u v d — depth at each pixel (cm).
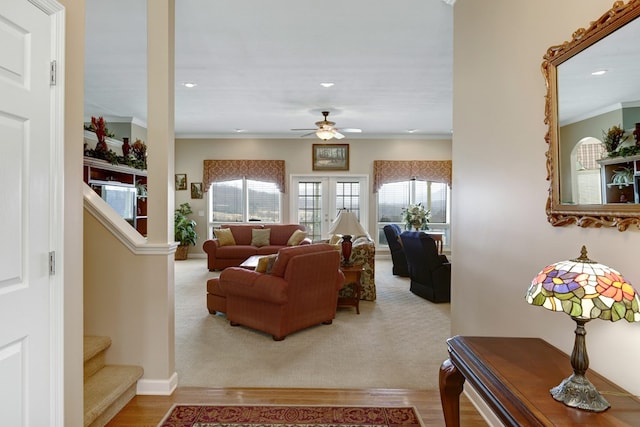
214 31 361
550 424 106
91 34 366
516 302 203
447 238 931
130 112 677
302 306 385
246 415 238
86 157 492
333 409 245
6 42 129
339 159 921
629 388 133
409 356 334
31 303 140
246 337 379
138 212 682
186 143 918
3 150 128
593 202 144
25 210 137
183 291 578
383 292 580
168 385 266
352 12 326
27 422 138
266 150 920
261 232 810
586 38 143
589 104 145
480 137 245
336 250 413
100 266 271
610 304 108
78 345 171
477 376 140
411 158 923
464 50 272
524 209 195
